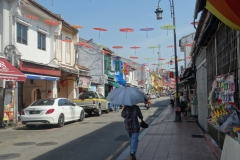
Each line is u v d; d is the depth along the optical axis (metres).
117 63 44.50
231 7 4.20
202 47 12.41
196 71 17.33
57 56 23.22
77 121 18.61
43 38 21.27
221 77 8.10
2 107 15.34
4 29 16.23
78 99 22.89
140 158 7.91
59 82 26.53
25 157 8.37
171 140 10.67
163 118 19.91
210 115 10.34
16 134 13.05
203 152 8.48
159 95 93.75
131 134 8.02
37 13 19.78
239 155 4.55
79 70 28.05
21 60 17.31
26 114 14.87
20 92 21.64
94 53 37.00
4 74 14.22
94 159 8.14
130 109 7.96
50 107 14.97
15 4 16.58
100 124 16.70
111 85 41.31
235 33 6.70
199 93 15.55
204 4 5.36
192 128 14.05
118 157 8.14
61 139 11.48
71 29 25.56
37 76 19.00
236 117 6.20
